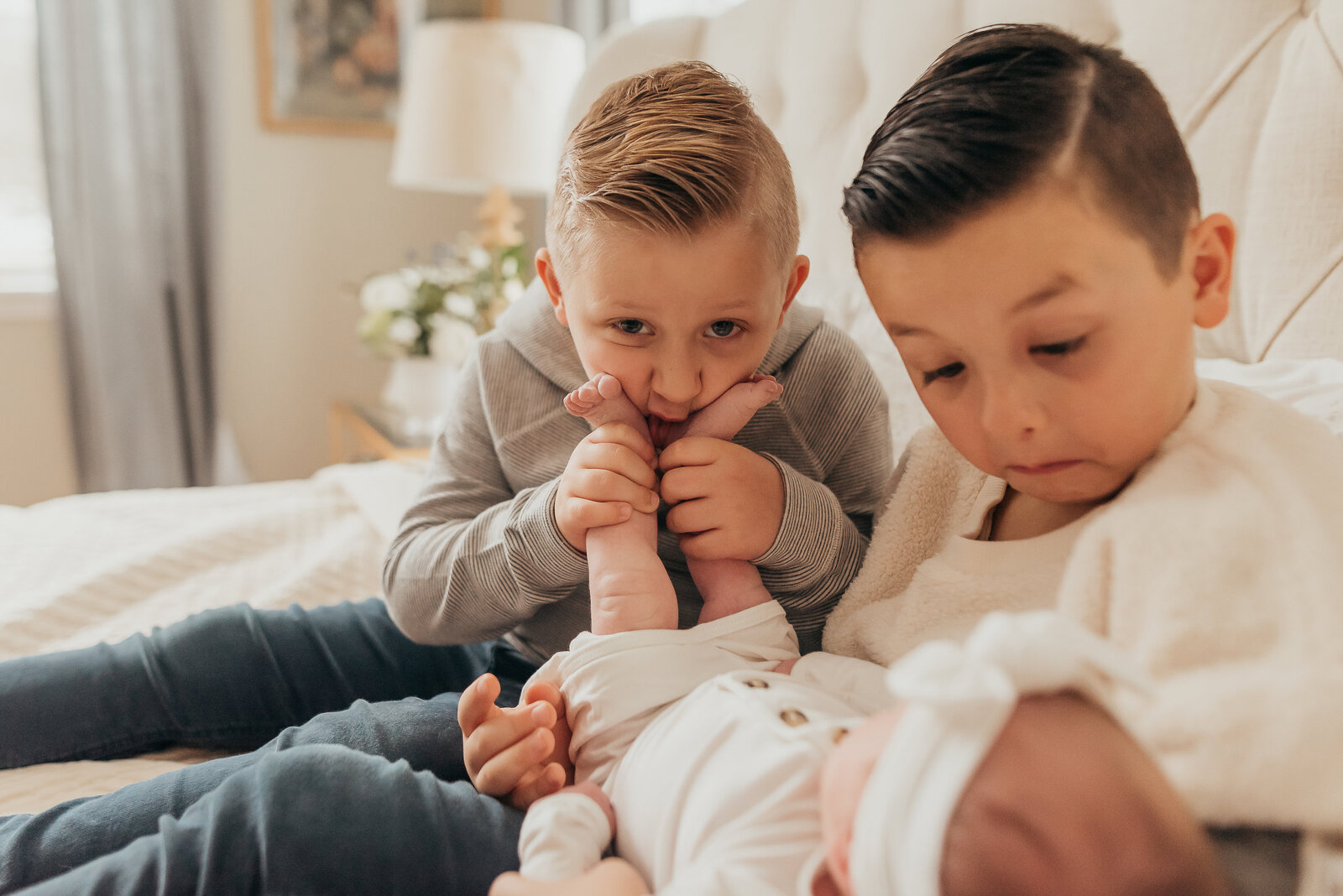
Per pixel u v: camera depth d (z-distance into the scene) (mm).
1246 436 492
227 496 1466
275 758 564
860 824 378
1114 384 475
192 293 2676
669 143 625
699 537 697
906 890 356
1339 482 474
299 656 887
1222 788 389
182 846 525
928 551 734
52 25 2430
